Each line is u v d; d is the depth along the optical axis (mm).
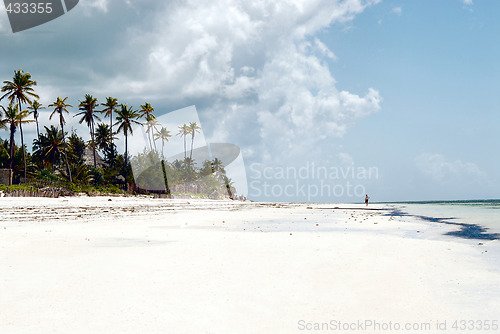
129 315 3336
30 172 60656
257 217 20219
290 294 4102
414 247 7906
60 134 68688
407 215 24562
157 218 17266
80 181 60781
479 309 3650
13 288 4199
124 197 45594
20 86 58719
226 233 10523
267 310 3549
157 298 3875
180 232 10648
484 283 4695
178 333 2934
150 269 5285
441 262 6148
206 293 4094
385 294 4148
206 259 6113
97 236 9297
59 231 10336
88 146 82438
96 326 3055
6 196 35844
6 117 55938
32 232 9867
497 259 6469
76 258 6098
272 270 5324
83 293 4023
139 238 9023
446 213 27875
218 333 2949
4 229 10711
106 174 62500
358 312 3529
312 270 5359
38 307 3537
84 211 21625
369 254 6820
